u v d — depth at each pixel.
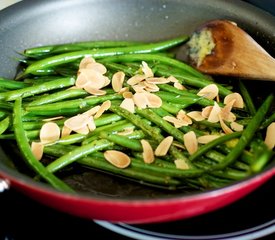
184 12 0.43
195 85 0.39
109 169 0.33
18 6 0.41
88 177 0.33
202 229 0.30
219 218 0.30
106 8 0.43
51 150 0.34
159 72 0.40
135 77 0.39
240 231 0.29
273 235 0.29
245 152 0.32
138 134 0.35
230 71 0.38
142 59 0.41
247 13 0.40
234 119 0.36
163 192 0.32
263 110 0.35
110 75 0.40
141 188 0.32
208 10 0.42
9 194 0.32
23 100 0.37
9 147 0.35
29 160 0.32
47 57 0.42
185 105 0.37
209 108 0.36
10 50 0.41
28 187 0.26
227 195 0.26
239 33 0.39
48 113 0.37
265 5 0.43
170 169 0.32
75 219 0.30
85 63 0.40
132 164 0.33
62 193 0.25
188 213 0.27
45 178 0.31
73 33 0.43
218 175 0.31
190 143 0.33
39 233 0.30
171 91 0.38
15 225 0.30
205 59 0.40
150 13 0.44
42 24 0.42
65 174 0.34
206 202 0.26
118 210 0.26
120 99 0.37
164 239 0.29
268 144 0.33
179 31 0.44
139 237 0.29
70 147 0.34
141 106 0.36
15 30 0.40
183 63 0.41
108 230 0.30
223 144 0.33
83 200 0.25
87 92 0.38
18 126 0.34
